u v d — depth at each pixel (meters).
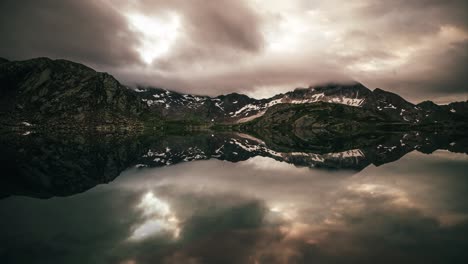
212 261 14.73
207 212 23.41
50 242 17.39
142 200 27.64
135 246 16.72
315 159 68.56
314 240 17.36
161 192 31.31
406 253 15.59
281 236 18.02
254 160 69.06
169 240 17.55
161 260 14.95
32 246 16.81
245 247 16.42
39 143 97.94
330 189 32.19
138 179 40.19
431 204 25.11
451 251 15.82
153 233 18.78
